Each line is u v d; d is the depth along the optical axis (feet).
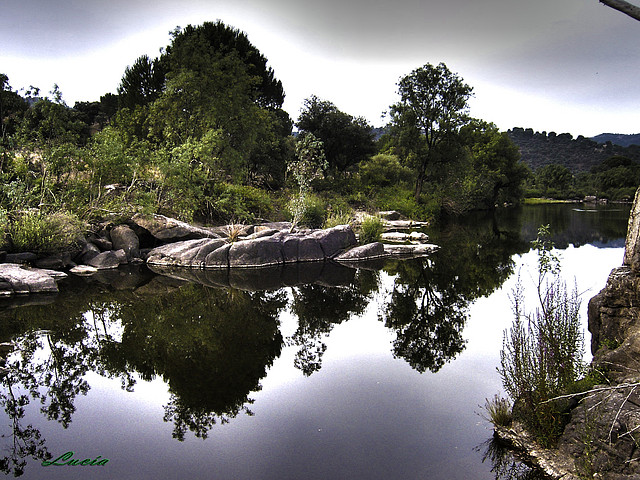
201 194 60.70
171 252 49.32
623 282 16.85
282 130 123.54
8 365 22.29
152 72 100.94
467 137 122.42
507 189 177.47
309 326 29.14
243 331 28.04
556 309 16.63
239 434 15.94
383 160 132.87
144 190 59.52
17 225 42.32
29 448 15.14
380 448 14.88
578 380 15.48
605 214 131.44
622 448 11.99
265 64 117.39
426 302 35.19
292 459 14.30
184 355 23.80
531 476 13.09
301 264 52.16
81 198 52.01
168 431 16.25
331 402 18.39
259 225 62.23
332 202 95.55
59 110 53.57
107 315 30.96
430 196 129.18
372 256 56.24
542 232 18.76
